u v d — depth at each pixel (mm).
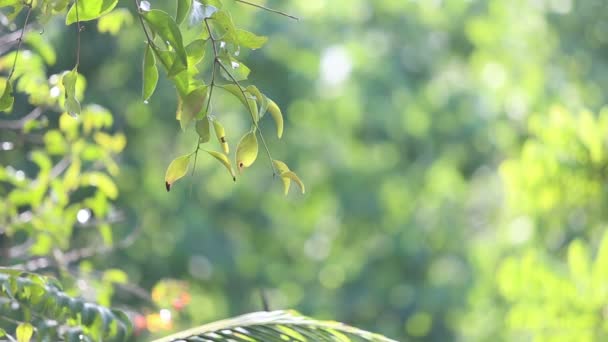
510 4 13016
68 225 5227
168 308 5398
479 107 12570
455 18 12891
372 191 12898
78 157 5328
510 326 7754
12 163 6703
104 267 6910
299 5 11703
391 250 13219
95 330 3619
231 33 2842
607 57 13172
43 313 3623
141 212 9969
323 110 12016
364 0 12516
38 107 5113
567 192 8078
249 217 12094
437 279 13211
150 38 2865
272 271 12625
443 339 12938
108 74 9016
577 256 7590
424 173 13047
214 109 11070
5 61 4926
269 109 2855
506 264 7730
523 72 12602
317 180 12695
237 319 3953
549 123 8047
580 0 13047
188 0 2818
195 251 10797
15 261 5523
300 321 3994
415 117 12391
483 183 13992
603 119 7984
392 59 12312
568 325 7598
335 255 13570
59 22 7938
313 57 11422
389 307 13141
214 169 11523
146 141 10211
